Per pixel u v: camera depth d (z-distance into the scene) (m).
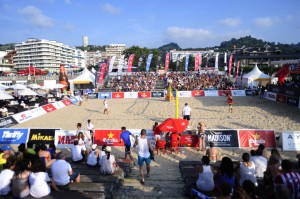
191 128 15.89
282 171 5.43
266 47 89.50
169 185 7.69
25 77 65.69
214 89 35.81
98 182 7.01
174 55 145.12
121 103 29.42
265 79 33.50
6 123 18.38
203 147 11.72
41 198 5.39
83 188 6.14
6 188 5.56
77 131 11.84
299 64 26.78
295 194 4.93
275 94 26.31
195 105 25.58
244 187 4.55
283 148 11.41
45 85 32.75
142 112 22.61
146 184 7.77
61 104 27.62
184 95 34.03
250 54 88.38
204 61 115.25
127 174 8.66
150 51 103.38
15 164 5.99
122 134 9.82
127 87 39.38
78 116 21.77
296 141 11.45
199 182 6.12
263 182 5.95
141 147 7.96
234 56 88.88
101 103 29.67
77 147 9.03
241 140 12.05
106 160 7.58
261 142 11.95
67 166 6.29
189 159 10.66
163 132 12.47
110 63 41.25
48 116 22.36
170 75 49.59
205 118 18.92
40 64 148.12
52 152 8.98
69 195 5.51
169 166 9.85
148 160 8.04
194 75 48.81
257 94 31.94
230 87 35.69
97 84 44.69
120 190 7.24
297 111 20.02
